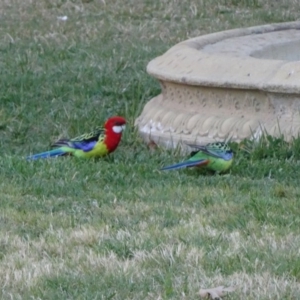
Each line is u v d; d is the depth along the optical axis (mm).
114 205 10367
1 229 9422
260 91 12656
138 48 19172
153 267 8180
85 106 15773
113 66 17766
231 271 8008
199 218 9695
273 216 9688
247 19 21453
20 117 15203
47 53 18781
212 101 13258
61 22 21188
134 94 16172
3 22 21156
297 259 8219
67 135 14484
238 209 10070
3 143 14258
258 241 8805
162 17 21672
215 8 22219
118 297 7520
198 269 8070
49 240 9000
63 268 8188
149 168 12242
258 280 7730
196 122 13258
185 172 12156
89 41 19844
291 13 21922
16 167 11812
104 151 12750
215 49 14398
